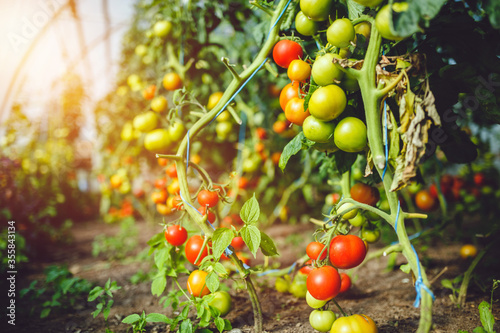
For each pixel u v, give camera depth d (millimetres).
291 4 910
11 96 2307
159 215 3148
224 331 907
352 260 729
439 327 872
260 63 879
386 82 686
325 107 706
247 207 795
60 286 1176
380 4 685
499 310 934
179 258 1002
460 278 1031
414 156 651
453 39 761
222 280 1265
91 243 2523
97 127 2402
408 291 1118
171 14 1372
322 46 811
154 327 975
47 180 3219
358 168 1083
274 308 1044
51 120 3355
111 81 2469
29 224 2109
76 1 2145
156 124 1110
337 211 837
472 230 1610
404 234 705
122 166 2193
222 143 1868
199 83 1428
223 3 1369
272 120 2035
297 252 1730
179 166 873
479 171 2016
